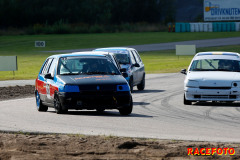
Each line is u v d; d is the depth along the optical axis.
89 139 30.22
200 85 53.91
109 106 43.38
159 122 40.59
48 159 24.95
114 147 27.78
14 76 111.69
